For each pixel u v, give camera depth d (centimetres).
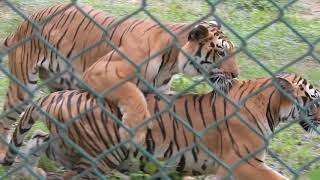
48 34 1019
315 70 1494
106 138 872
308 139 1141
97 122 870
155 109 879
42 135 912
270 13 1869
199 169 891
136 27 934
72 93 888
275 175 869
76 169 880
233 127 865
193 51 916
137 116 869
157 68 921
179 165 889
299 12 1930
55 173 948
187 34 922
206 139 877
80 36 1002
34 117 900
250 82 888
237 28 1709
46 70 1039
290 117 877
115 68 893
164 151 881
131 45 920
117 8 1744
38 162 944
